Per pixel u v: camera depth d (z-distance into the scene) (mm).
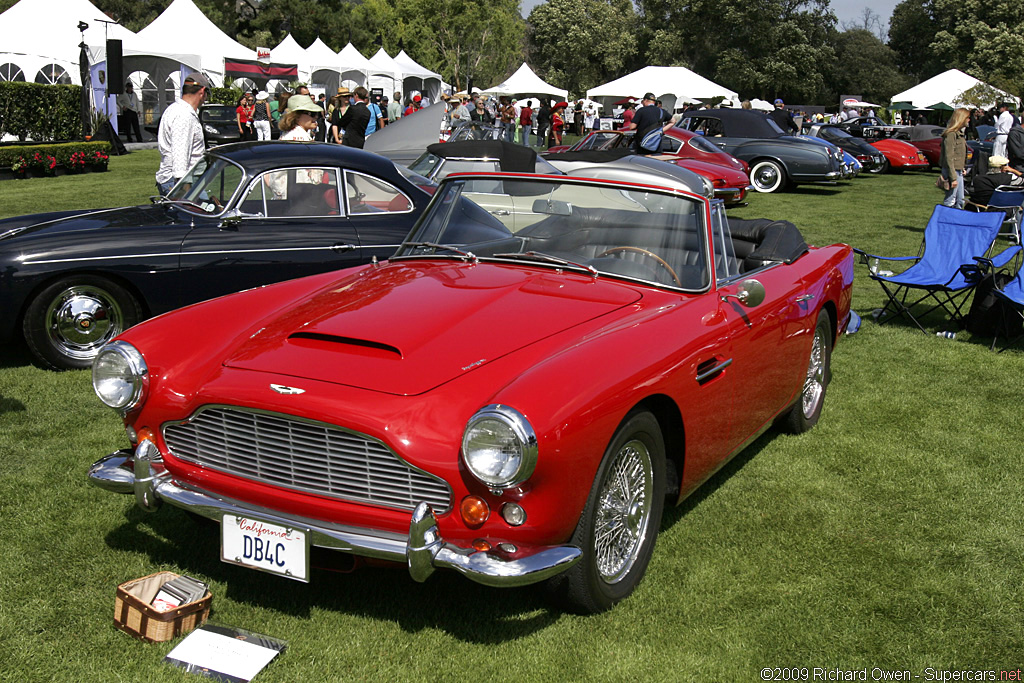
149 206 5938
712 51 60688
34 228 5383
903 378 5672
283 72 30625
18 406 4762
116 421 4605
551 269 3533
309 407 2572
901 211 14367
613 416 2625
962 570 3256
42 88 17344
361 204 5973
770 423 4105
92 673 2525
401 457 2490
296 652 2662
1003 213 7137
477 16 56000
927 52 70188
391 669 2592
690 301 3379
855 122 28109
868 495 3924
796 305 4016
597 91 33594
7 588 2965
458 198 3900
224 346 3041
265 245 5613
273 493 2699
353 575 3125
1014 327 6562
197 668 2557
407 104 35250
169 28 25828
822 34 60344
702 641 2773
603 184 3648
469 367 2707
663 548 3375
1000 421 4910
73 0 23672
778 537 3488
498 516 2525
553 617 2879
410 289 3289
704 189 9484
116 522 3482
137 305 5477
